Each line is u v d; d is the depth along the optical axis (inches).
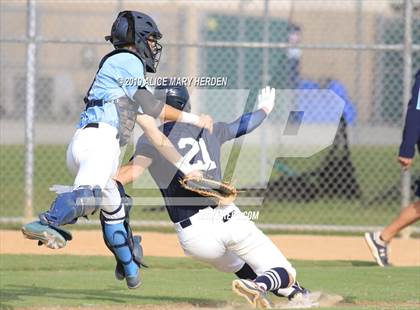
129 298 977.5
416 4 2081.7
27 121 1585.9
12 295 981.8
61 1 2719.0
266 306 864.9
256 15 2273.6
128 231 880.3
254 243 885.2
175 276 1157.1
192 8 2315.5
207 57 2064.5
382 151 2534.5
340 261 1322.6
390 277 1156.5
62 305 924.6
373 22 2411.4
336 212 1825.8
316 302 950.4
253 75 2079.2
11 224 1598.2
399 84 2402.8
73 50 2972.4
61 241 814.5
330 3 2476.6
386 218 1760.6
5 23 2504.9
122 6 2079.2
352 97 2541.8
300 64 2224.4
